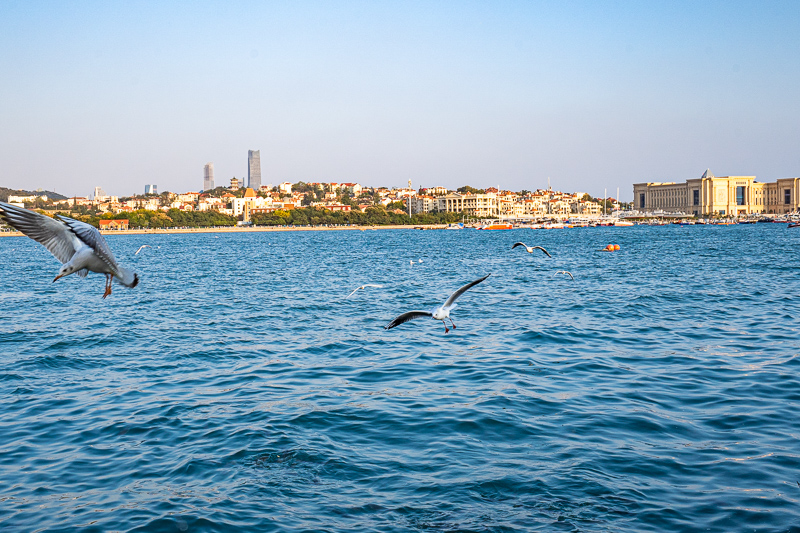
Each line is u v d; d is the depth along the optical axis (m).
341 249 146.38
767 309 38.66
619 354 26.81
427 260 99.56
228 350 29.48
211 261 105.69
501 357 26.69
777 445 16.39
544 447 16.70
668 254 101.50
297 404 20.69
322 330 34.69
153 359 27.73
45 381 24.06
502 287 54.62
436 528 13.07
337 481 15.14
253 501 14.23
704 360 25.33
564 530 12.87
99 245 8.32
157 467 15.98
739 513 13.21
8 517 13.66
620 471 15.22
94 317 40.59
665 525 12.92
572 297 46.44
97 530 13.12
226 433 18.03
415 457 16.33
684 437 17.12
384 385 22.92
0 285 63.66
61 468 15.98
